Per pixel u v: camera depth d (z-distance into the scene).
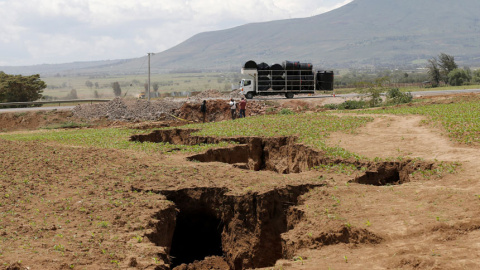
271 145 26.56
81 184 18.19
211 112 52.88
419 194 15.54
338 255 11.98
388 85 93.25
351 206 14.91
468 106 33.12
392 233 12.45
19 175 19.08
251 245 16.77
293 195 17.19
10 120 50.28
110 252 12.30
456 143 22.06
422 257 10.62
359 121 30.69
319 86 57.53
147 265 11.84
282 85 56.06
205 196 17.89
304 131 27.81
